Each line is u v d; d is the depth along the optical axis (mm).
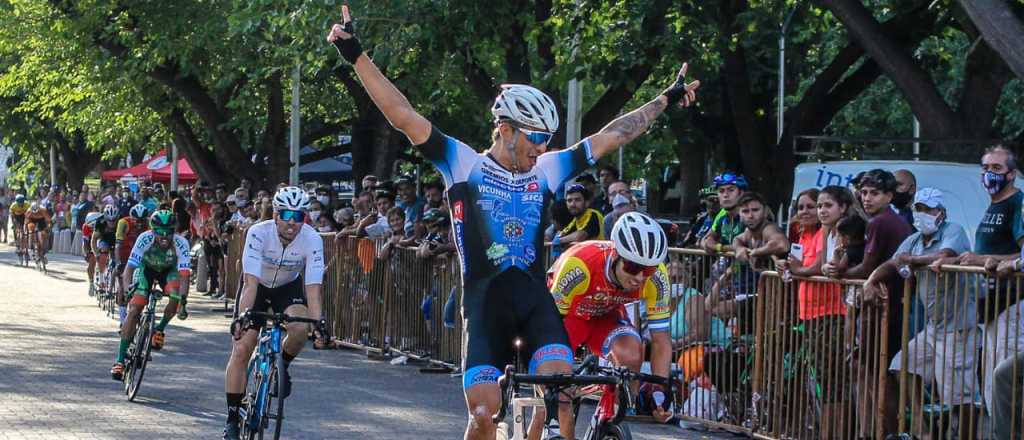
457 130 47781
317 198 31875
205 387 20422
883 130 48156
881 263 14625
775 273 15898
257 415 14609
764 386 16156
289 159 49031
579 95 29000
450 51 29281
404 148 54844
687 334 17391
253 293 15094
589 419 17469
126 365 20484
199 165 52406
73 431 16078
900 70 23766
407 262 23781
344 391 20125
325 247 27359
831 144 28438
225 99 50062
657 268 11102
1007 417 11484
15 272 53656
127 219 27500
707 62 27562
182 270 21234
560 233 20203
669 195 53750
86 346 25891
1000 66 23344
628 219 10539
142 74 44438
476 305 9602
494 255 9625
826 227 15367
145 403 18625
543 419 9539
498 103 9781
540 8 29297
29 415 17234
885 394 14359
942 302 13703
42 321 31219
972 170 20312
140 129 55375
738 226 18172
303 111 51656
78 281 48000
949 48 37188
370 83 9664
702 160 40312
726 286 16828
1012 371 11430
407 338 23828
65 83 52750
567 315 11477
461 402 19078
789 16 30281
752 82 35031
